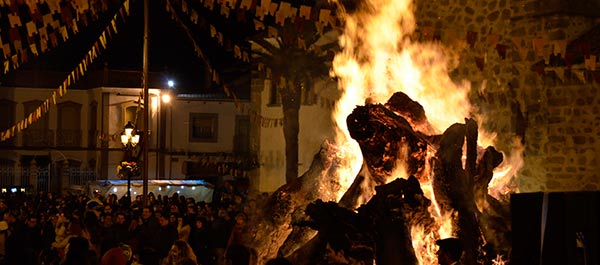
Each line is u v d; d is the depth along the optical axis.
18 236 15.07
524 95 17.80
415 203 9.63
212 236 15.09
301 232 11.11
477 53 18.66
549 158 17.38
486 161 11.09
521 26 17.88
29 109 48.50
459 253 7.59
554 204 5.66
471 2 18.89
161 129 47.28
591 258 5.63
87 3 13.27
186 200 22.69
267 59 26.89
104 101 47.28
